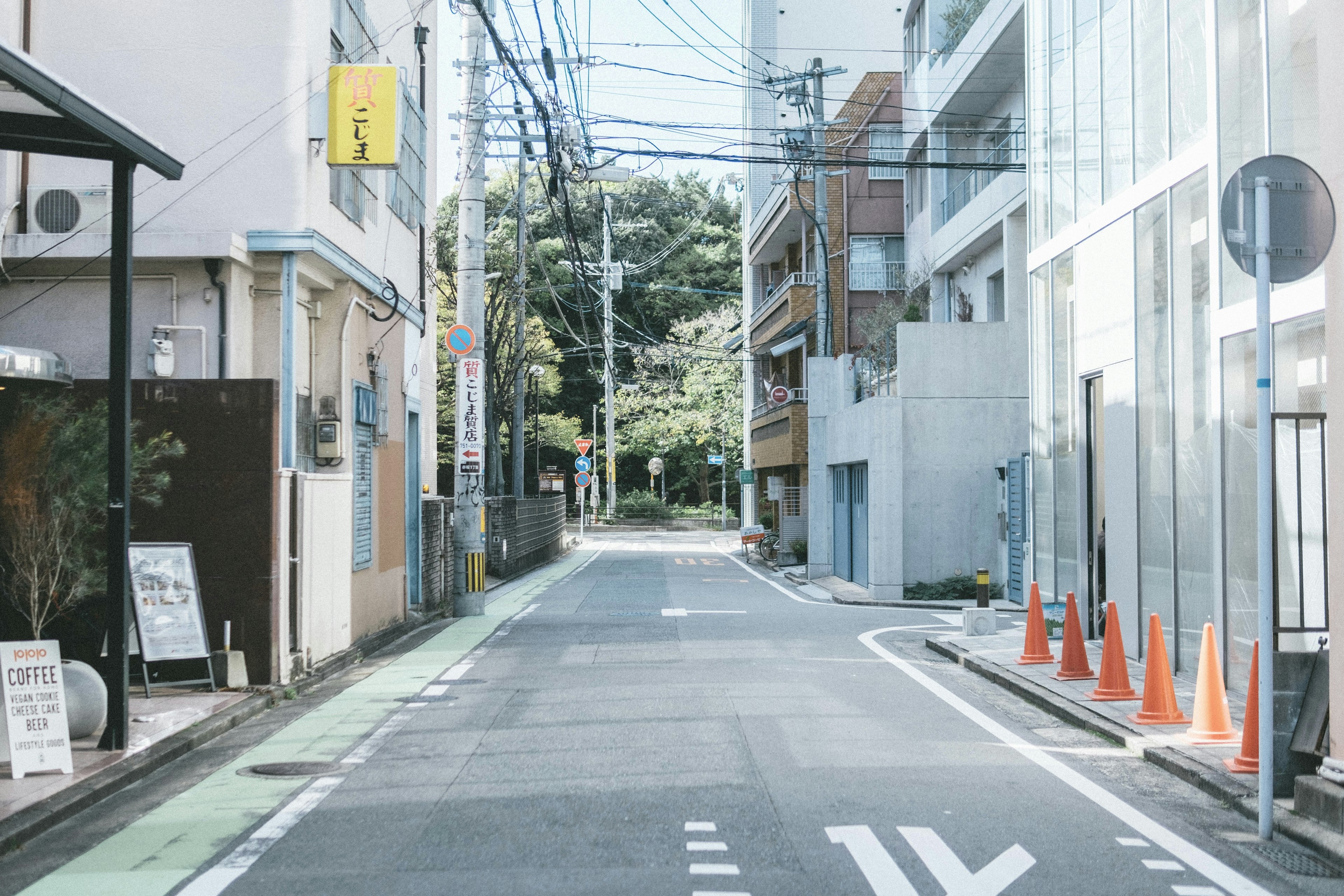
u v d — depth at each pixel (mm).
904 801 6773
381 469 15320
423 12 19203
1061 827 6270
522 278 32625
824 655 13523
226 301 12062
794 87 33500
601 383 67125
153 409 10742
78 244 11922
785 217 40031
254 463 10734
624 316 66500
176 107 12422
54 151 7824
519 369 35656
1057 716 9648
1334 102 6445
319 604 11961
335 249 13023
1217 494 10320
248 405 10750
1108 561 13195
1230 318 10125
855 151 38719
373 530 14859
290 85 12422
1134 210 12539
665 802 6738
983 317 29344
